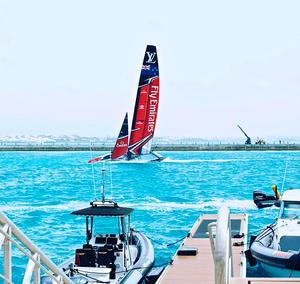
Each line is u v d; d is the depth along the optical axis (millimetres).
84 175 72500
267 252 15211
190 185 56125
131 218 32344
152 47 93938
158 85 95438
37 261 6312
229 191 49250
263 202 23297
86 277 14680
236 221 22188
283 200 18578
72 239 25641
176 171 79125
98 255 15578
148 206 38094
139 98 95438
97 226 29469
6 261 5719
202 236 19891
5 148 178875
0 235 5516
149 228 28750
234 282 7668
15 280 18047
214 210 35656
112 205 17594
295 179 62781
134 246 18250
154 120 96750
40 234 27047
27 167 91625
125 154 97438
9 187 54500
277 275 15117
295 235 15930
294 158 119062
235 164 96938
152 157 98188
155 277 15383
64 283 7434
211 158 121188
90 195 46500
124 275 14938
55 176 70375
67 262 16078
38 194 47438
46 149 179250
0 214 5379
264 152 161125
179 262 16156
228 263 6180
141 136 97062
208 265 15711
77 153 169500
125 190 51156
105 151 177875
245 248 17578
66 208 37156
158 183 58938
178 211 35312
